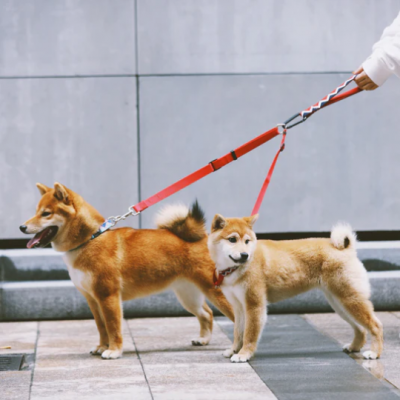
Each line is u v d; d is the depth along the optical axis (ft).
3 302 19.69
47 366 17.22
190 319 19.79
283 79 20.31
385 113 20.45
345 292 17.37
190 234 17.93
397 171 20.51
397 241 20.45
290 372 16.83
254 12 20.25
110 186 20.25
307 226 20.48
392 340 18.19
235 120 20.33
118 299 17.66
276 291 17.44
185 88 20.27
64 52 20.11
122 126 20.22
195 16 20.21
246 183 20.39
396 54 17.13
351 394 16.08
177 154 20.31
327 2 20.29
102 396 16.10
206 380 16.58
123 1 20.12
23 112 20.11
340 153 20.47
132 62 20.18
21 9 20.02
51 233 17.61
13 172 20.13
